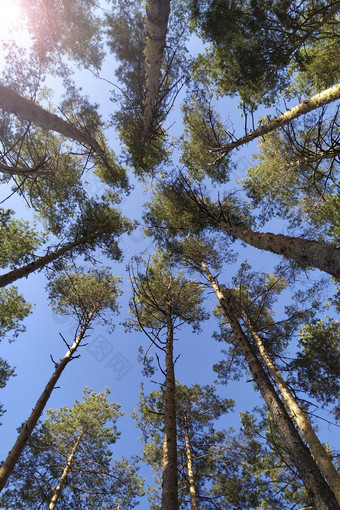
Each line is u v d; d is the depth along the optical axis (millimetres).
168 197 9438
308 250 4082
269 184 9602
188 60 7246
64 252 9336
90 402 11531
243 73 6391
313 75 8492
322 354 8273
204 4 5516
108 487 10195
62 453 10031
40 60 5930
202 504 8320
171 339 7852
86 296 10766
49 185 9383
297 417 5887
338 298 9172
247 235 6570
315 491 3803
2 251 9281
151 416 9805
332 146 5547
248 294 9938
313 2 5543
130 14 6188
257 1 5137
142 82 6582
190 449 8969
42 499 8664
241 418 9125
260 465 8258
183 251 11000
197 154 10109
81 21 6293
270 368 7328
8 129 7316
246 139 7602
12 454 5902
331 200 8617
